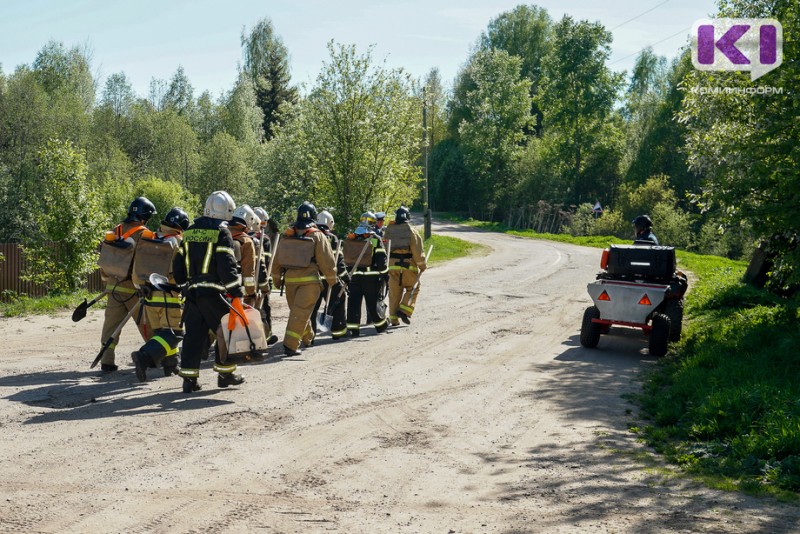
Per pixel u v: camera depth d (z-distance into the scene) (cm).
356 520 459
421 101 2994
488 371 955
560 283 2088
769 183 1097
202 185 6247
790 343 1020
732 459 602
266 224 1112
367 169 2806
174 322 831
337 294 1188
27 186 5103
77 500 472
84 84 8569
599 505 495
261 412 709
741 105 1342
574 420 731
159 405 716
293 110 3916
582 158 7569
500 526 454
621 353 1121
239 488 508
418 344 1134
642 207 6347
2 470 521
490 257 3203
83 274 1762
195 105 9662
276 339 1105
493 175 8025
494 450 624
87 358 950
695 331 1263
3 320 1259
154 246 834
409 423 699
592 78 7119
